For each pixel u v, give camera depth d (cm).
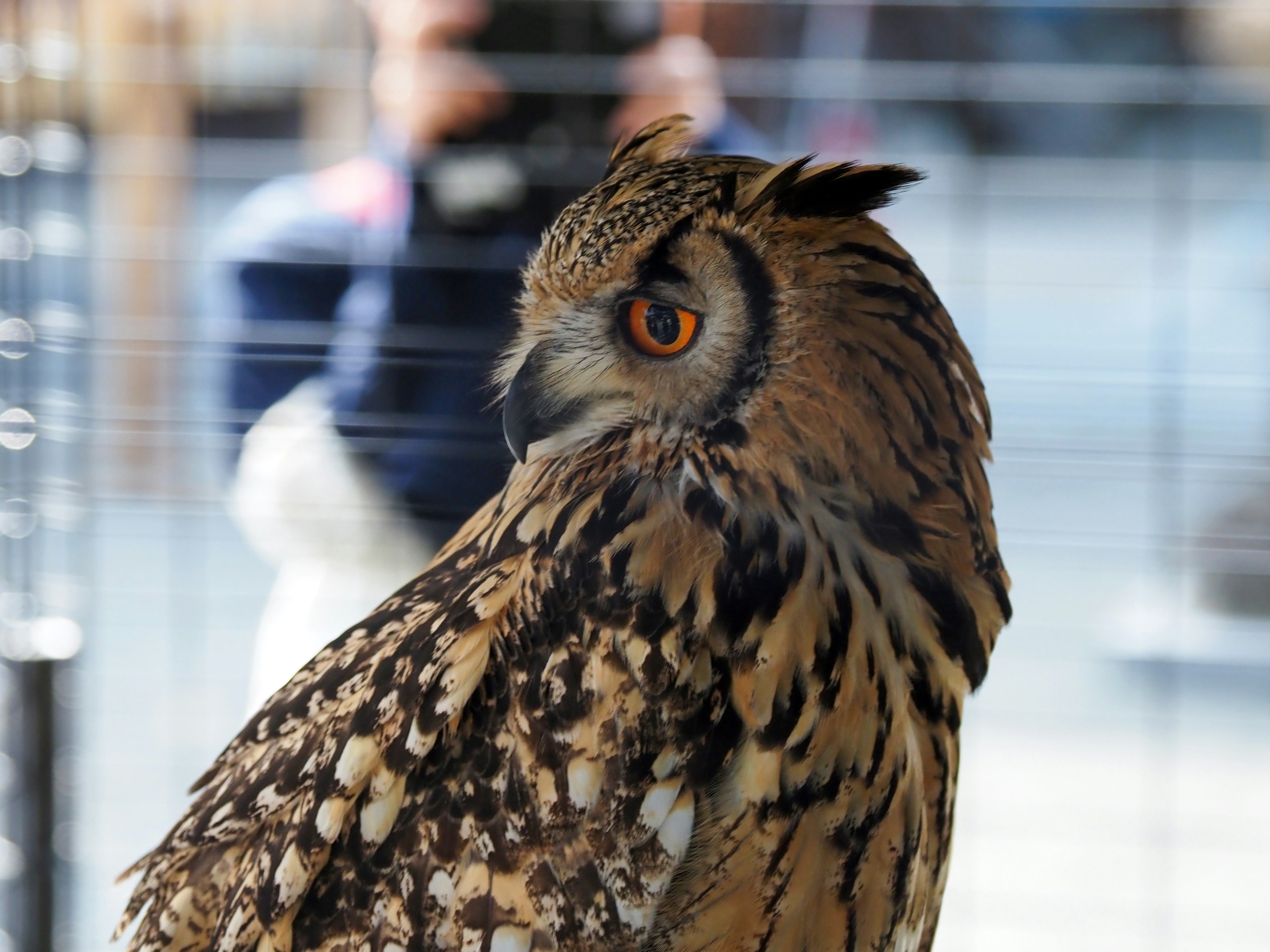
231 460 371
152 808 412
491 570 199
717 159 197
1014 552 558
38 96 319
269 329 353
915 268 190
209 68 357
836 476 186
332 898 189
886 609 189
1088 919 426
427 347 323
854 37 359
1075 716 515
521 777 180
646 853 176
